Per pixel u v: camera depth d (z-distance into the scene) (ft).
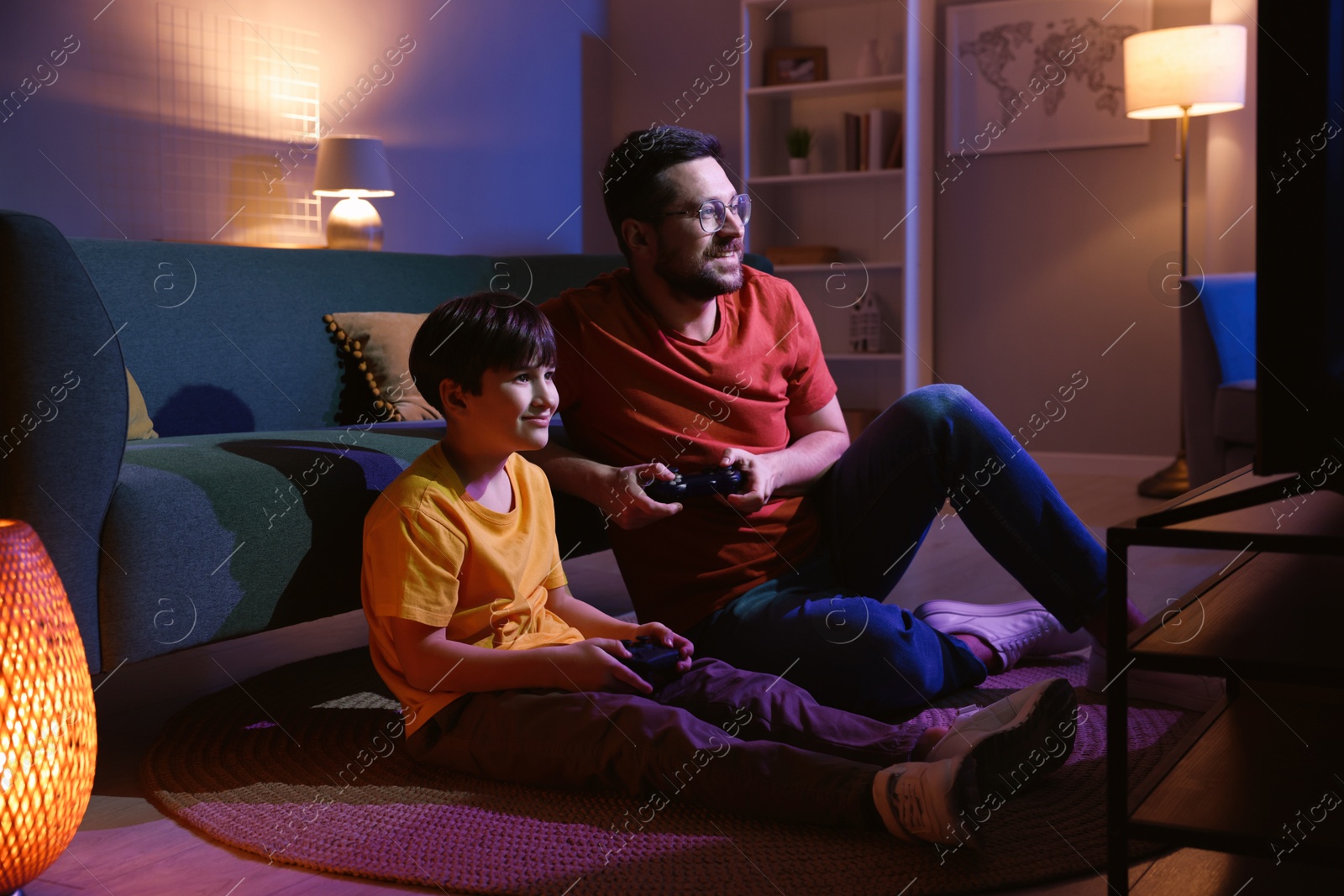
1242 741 3.48
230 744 4.84
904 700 4.81
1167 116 13.04
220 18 11.57
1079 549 4.66
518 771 4.24
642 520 4.68
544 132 15.98
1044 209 15.29
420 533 4.23
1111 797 2.84
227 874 3.61
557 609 4.87
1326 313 2.87
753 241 16.40
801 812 3.80
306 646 6.93
